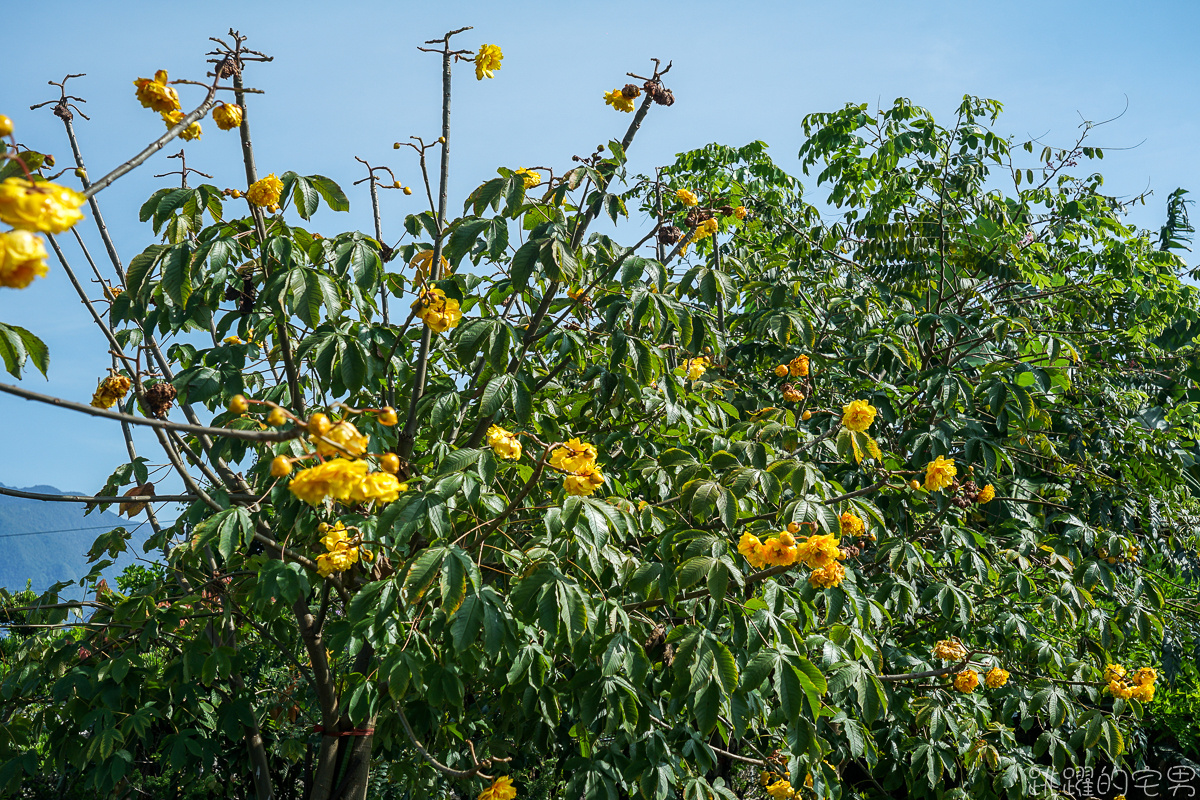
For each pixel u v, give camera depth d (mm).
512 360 3443
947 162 6523
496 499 2852
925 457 4289
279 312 2873
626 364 3457
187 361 3846
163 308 3047
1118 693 4141
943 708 3994
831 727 3844
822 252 6957
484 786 4254
